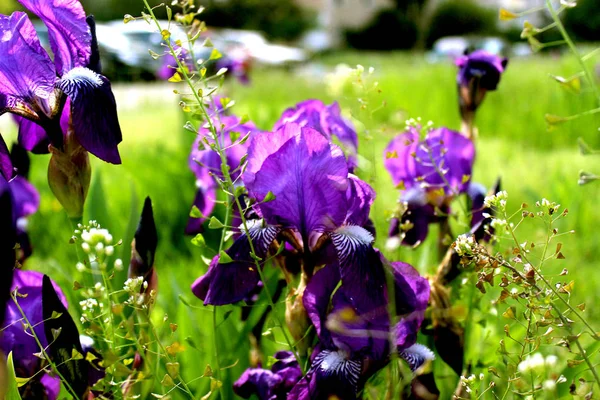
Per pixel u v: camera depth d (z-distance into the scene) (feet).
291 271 2.00
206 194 2.49
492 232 2.20
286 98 14.03
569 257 3.59
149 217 2.01
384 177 4.88
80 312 2.40
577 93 1.84
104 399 1.84
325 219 1.87
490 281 1.81
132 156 5.65
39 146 2.05
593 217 4.39
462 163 2.34
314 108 2.14
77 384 1.85
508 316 1.82
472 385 1.86
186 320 2.44
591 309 2.97
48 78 1.92
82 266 1.82
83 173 1.98
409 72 14.25
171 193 4.38
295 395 1.82
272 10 36.37
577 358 2.00
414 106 10.37
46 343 1.96
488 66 2.45
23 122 2.04
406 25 34.01
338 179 1.86
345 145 2.12
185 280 3.36
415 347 1.90
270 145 1.90
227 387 2.27
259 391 2.01
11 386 1.79
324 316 1.84
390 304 1.81
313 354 1.86
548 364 1.66
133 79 17.90
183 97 2.02
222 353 2.30
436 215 2.32
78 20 1.92
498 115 9.03
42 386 1.98
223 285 1.89
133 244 2.02
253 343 2.30
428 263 2.77
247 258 1.89
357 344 1.81
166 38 1.86
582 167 5.98
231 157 2.34
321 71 19.76
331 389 1.78
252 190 1.90
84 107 1.85
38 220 4.22
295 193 1.87
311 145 1.86
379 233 2.21
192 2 1.93
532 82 10.16
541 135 8.21
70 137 1.95
